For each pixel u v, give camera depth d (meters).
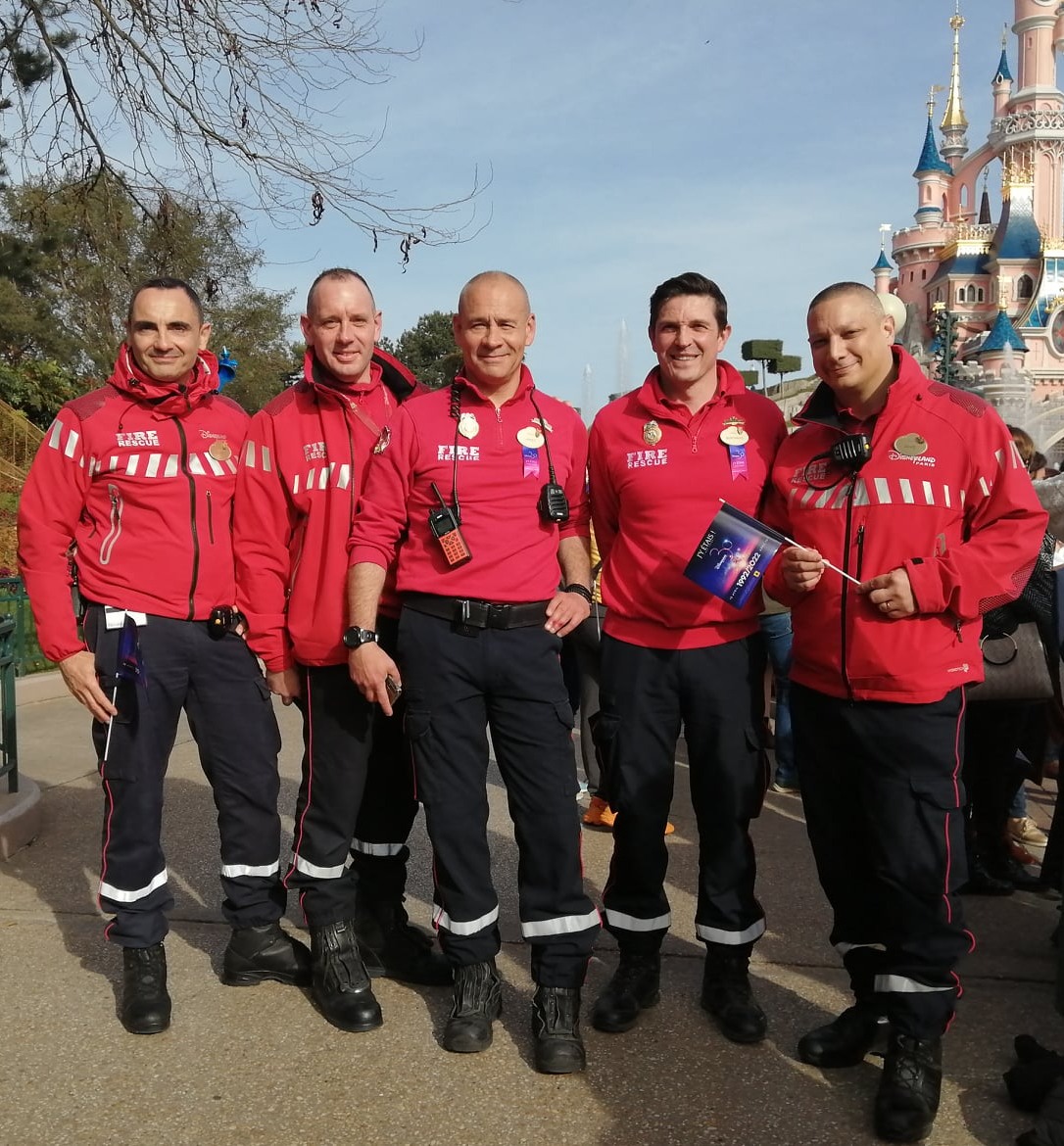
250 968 3.47
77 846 4.86
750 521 3.02
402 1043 3.12
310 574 3.30
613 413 3.41
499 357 3.12
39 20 8.55
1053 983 3.53
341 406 3.36
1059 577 3.04
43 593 3.20
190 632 3.30
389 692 3.05
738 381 3.32
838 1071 3.00
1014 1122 2.75
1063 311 60.44
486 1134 2.68
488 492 3.13
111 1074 2.94
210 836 4.97
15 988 3.43
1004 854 4.41
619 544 3.35
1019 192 64.38
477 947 3.15
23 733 7.34
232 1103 2.81
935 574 2.76
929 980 2.77
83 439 3.24
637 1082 2.93
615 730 3.28
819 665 2.96
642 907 3.30
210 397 3.47
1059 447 52.94
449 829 3.13
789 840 5.03
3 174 10.32
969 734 4.33
